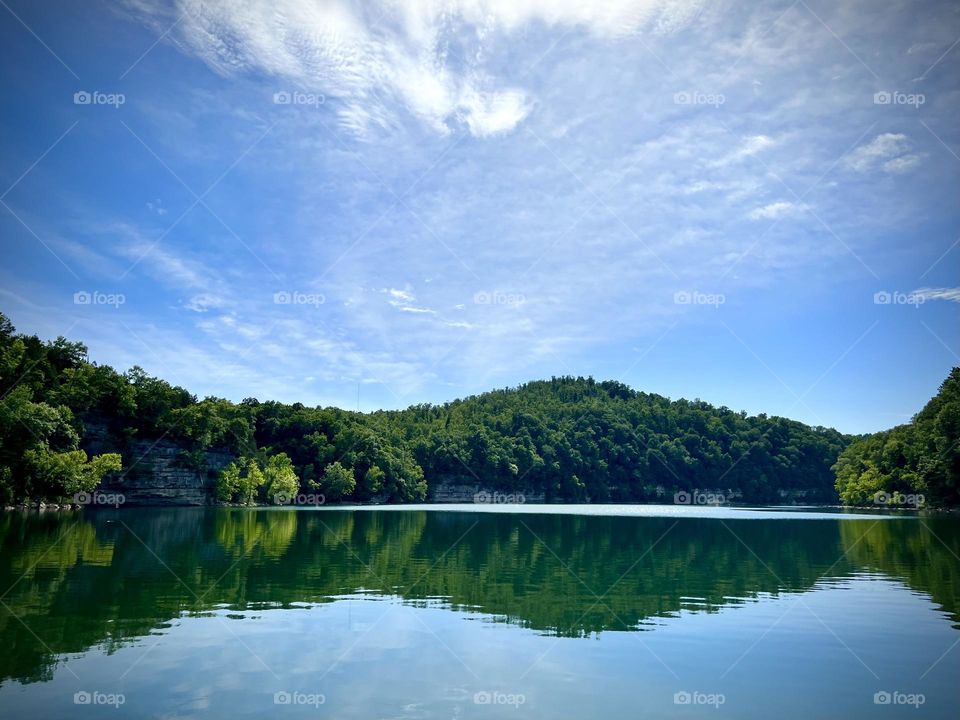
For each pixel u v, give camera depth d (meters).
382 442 193.25
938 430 138.38
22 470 93.88
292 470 160.50
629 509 159.62
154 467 128.75
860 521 102.38
